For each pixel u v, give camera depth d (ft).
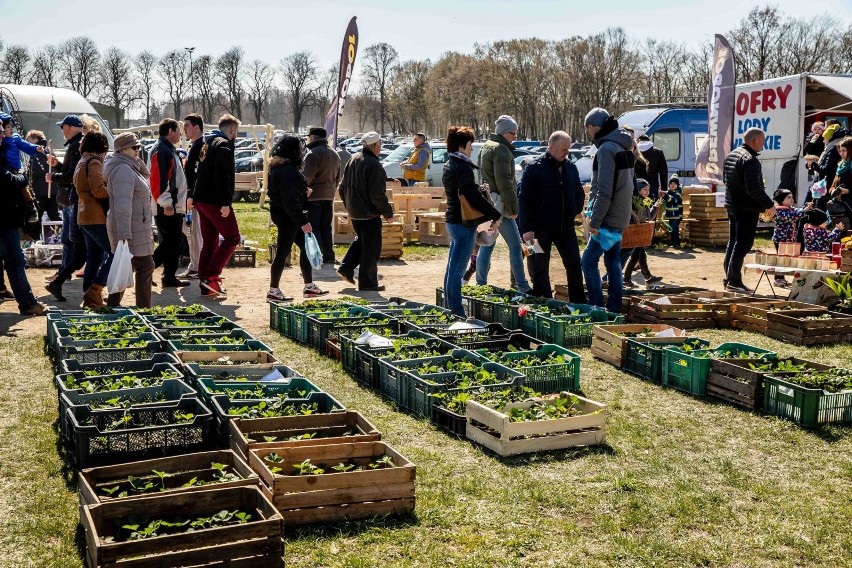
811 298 35.50
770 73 205.87
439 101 293.64
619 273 33.14
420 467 18.17
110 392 19.88
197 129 37.78
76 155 35.06
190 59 298.15
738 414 22.04
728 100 57.06
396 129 330.54
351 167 38.70
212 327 28.66
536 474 17.87
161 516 13.88
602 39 259.39
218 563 12.84
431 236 58.70
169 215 37.52
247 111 352.28
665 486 17.31
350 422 18.52
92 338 26.14
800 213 43.57
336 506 15.44
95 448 17.25
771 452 19.34
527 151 107.34
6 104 62.44
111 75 301.84
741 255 38.55
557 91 267.59
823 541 15.01
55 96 65.10
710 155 58.65
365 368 24.58
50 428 20.15
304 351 28.45
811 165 50.88
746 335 31.04
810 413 20.97
